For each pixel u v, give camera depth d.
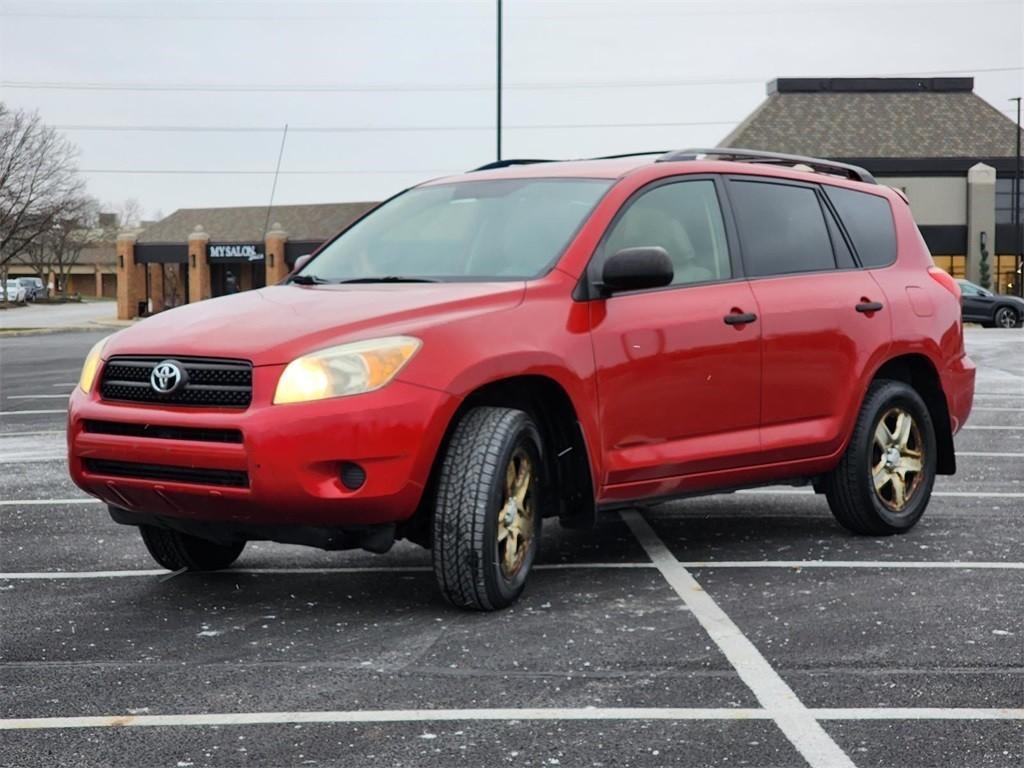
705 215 6.17
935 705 3.94
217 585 5.75
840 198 6.95
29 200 53.09
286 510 4.78
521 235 5.75
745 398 6.07
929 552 6.36
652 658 4.46
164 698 4.05
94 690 4.14
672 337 5.74
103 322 58.06
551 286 5.43
